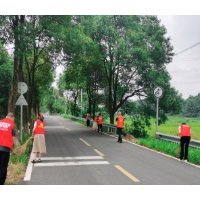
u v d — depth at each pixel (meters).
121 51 17.62
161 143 11.54
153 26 20.33
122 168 7.32
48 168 7.25
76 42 12.62
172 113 21.55
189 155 8.94
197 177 6.52
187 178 6.38
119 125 13.65
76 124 30.23
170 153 10.02
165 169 7.35
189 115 111.44
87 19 13.52
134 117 22.98
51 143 12.87
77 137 15.87
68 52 15.09
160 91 12.62
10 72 20.55
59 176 6.38
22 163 7.57
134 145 12.52
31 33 11.23
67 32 12.21
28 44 10.98
